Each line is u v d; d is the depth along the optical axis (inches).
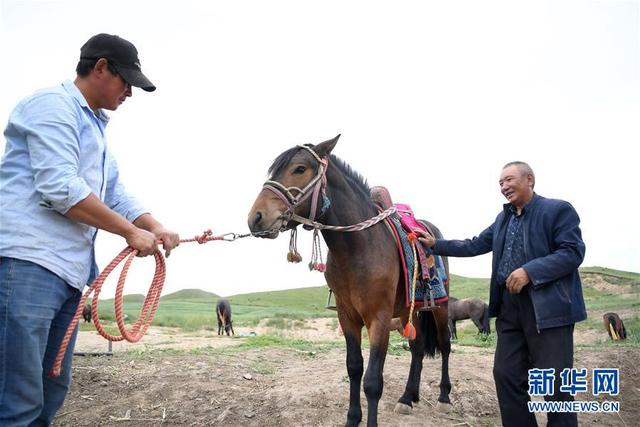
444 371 227.5
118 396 214.5
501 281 162.4
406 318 200.4
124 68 107.8
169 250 120.0
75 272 103.3
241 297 2272.4
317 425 193.2
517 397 157.0
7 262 96.2
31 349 95.4
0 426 93.6
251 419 198.2
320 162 165.2
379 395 164.6
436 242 189.3
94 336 509.0
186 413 201.9
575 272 154.3
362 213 176.2
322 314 1242.6
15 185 99.3
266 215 152.6
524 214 161.0
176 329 772.0
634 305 792.3
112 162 126.5
